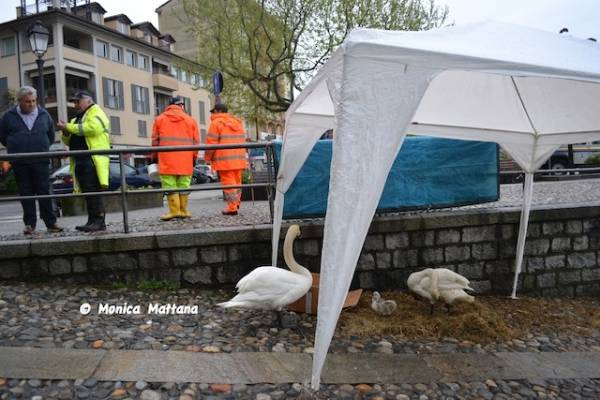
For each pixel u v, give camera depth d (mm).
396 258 5500
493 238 5723
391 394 3186
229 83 17266
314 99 4410
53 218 6094
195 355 3572
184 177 6945
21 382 3057
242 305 3988
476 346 4129
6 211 13469
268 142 5594
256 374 3326
